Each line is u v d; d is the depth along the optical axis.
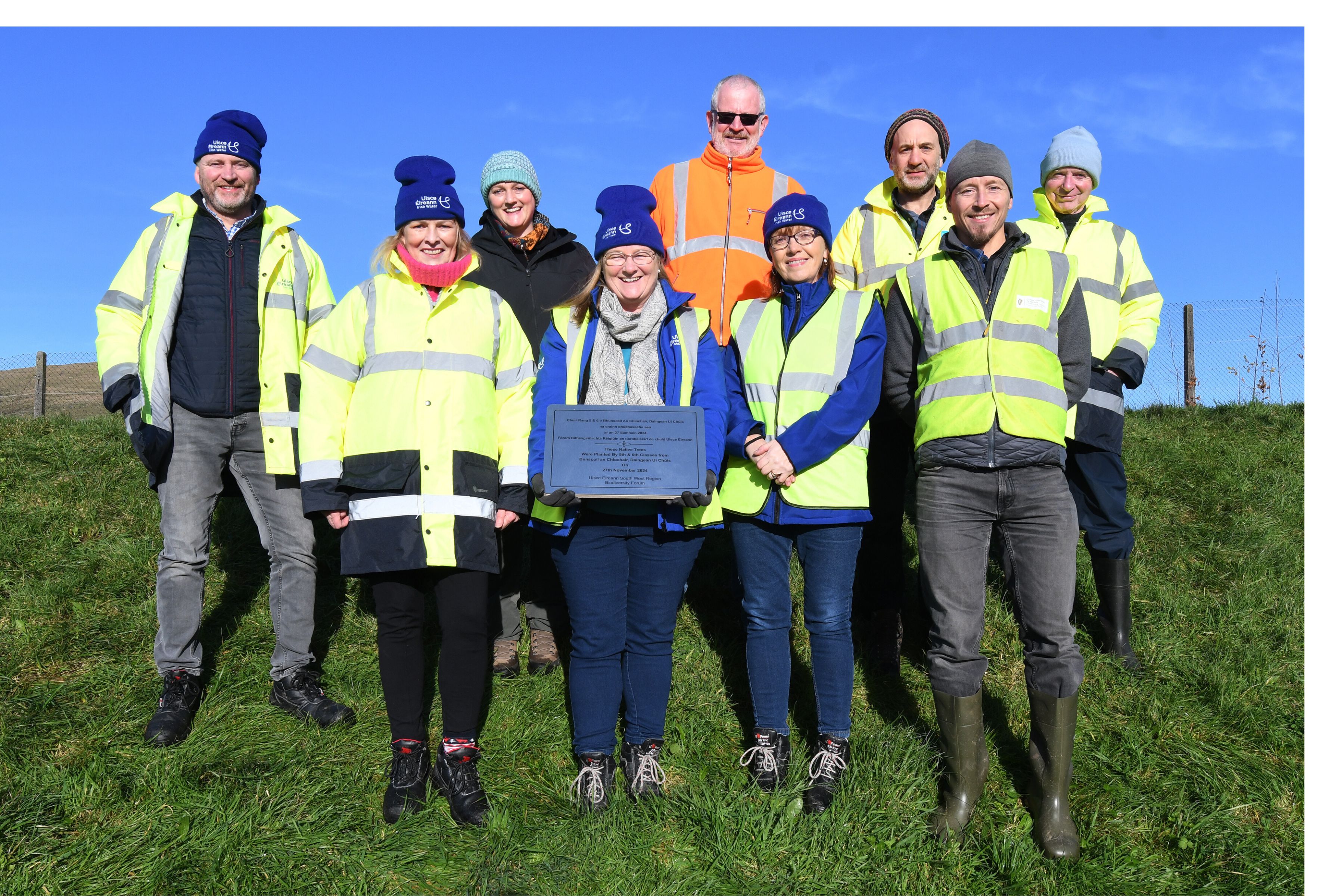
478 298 3.25
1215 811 3.15
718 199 4.40
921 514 3.07
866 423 3.16
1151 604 4.81
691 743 3.46
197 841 2.77
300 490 3.65
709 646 4.27
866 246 4.32
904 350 3.22
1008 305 2.98
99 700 3.60
